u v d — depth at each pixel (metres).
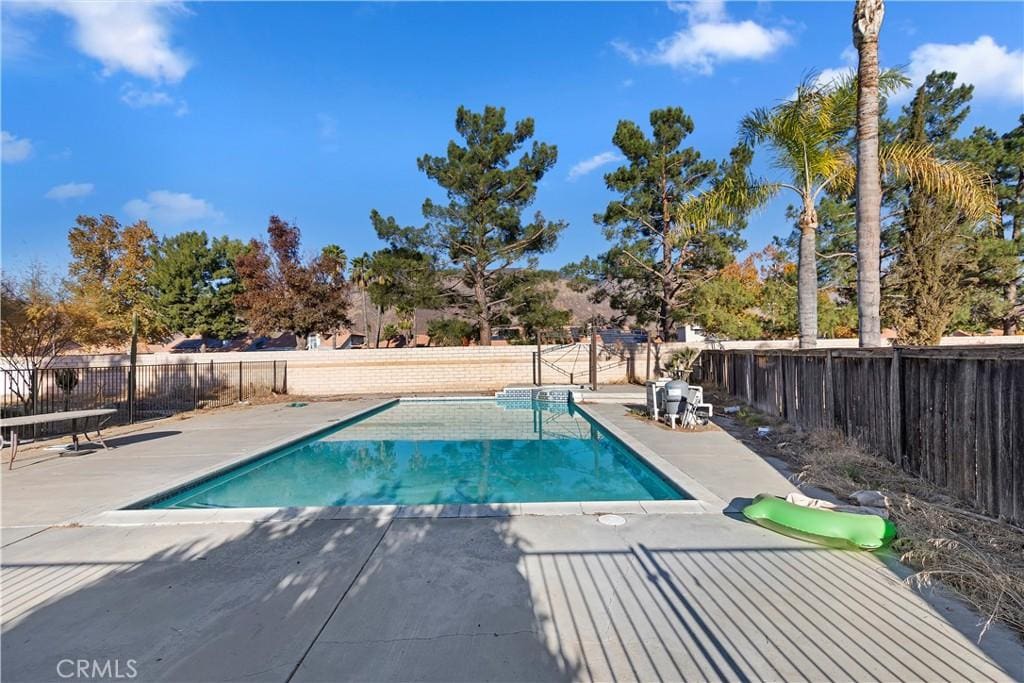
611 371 18.75
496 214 18.38
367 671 2.27
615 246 17.89
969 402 4.30
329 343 34.81
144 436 9.17
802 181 10.44
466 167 17.67
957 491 4.45
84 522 4.31
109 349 22.03
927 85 19.52
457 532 3.98
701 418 9.91
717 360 13.94
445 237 18.48
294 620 2.71
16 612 2.83
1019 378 3.74
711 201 11.16
